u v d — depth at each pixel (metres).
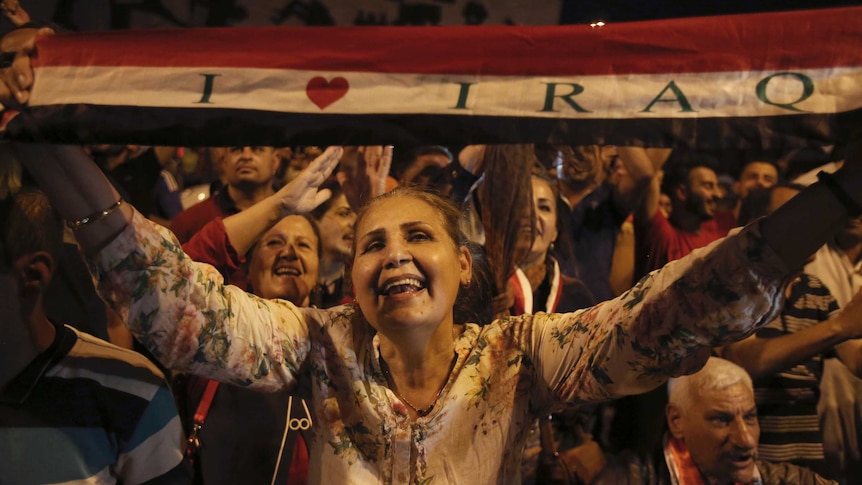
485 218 2.17
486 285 1.61
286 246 2.13
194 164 2.18
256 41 1.35
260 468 1.87
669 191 2.24
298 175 2.00
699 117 1.27
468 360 1.34
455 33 1.33
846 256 2.15
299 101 1.33
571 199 2.21
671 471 2.01
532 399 1.37
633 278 2.20
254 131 1.32
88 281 1.97
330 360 1.35
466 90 1.32
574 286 2.18
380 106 1.32
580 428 2.10
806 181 2.22
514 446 1.34
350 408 1.32
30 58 1.34
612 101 1.30
